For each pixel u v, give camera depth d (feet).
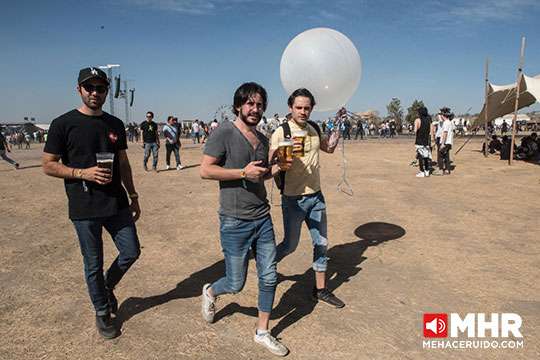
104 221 9.14
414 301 10.94
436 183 29.94
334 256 14.52
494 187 27.86
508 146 44.19
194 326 9.70
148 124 37.45
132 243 9.46
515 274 12.61
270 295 8.64
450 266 13.35
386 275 12.71
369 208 21.74
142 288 11.85
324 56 11.39
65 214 20.83
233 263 8.66
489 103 46.91
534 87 37.99
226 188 8.41
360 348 8.76
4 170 39.68
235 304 10.89
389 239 16.31
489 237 16.39
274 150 9.92
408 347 8.79
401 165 41.98
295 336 9.28
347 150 64.13
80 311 10.43
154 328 9.61
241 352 8.61
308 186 10.36
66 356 8.43
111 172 8.45
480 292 11.41
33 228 18.12
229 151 8.29
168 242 16.16
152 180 32.58
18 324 9.73
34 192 27.14
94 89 8.59
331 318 10.11
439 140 36.40
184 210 21.67
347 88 12.16
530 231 17.12
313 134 10.55
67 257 14.38
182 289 11.80
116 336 9.23
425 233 17.07
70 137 8.55
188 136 131.64
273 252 8.71
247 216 8.37
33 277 12.57
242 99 8.14
